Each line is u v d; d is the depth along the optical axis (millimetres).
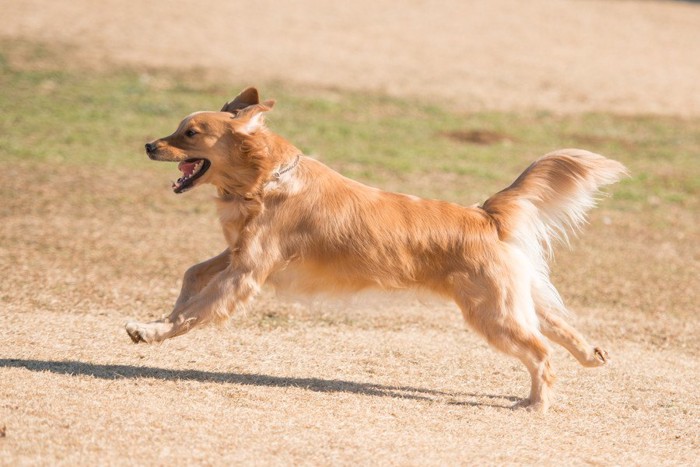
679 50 40469
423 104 30172
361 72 33000
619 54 38906
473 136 27453
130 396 8398
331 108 28703
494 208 9492
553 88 33281
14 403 7859
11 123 24672
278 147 9328
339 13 41344
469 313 9133
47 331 10625
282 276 9438
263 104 9289
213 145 9148
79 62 30797
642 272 16859
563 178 9516
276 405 8578
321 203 9289
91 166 21828
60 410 7785
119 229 17094
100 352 9953
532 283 9461
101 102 27281
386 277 9250
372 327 12148
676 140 28594
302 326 11867
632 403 9742
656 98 33062
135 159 22828
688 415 9461
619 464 7820
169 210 18906
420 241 9203
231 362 10016
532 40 39875
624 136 28672
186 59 32375
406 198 9531
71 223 17188
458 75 33812
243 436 7586
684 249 18922
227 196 9383
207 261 9734
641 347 12281
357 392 9320
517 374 10523
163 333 8945
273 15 39875
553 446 8148
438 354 11055
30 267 13953
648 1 51875
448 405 9172
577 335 9711
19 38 32500
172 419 7848
